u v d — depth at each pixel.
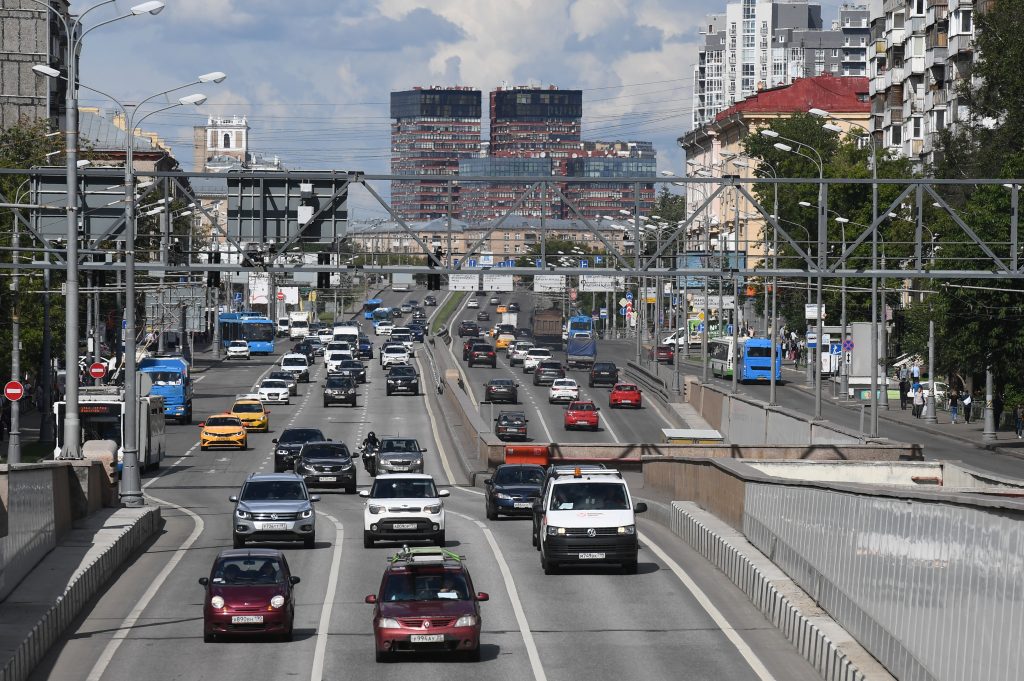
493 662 53.06
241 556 58.62
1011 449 152.88
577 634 57.97
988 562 37.38
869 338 137.25
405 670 51.78
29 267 105.44
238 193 108.31
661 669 51.62
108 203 108.88
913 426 181.25
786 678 50.09
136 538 82.81
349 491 125.00
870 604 48.72
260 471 144.00
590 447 128.50
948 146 197.75
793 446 125.50
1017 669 34.69
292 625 57.75
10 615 54.16
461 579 54.34
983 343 156.12
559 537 71.94
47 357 162.00
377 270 108.56
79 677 50.59
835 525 54.56
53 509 72.56
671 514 90.56
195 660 53.38
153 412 142.50
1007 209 150.38
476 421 159.62
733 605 63.94
